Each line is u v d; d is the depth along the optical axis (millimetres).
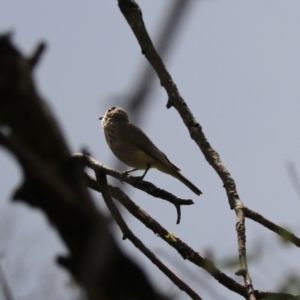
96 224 5070
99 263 4410
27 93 5059
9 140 4805
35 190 5039
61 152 5156
